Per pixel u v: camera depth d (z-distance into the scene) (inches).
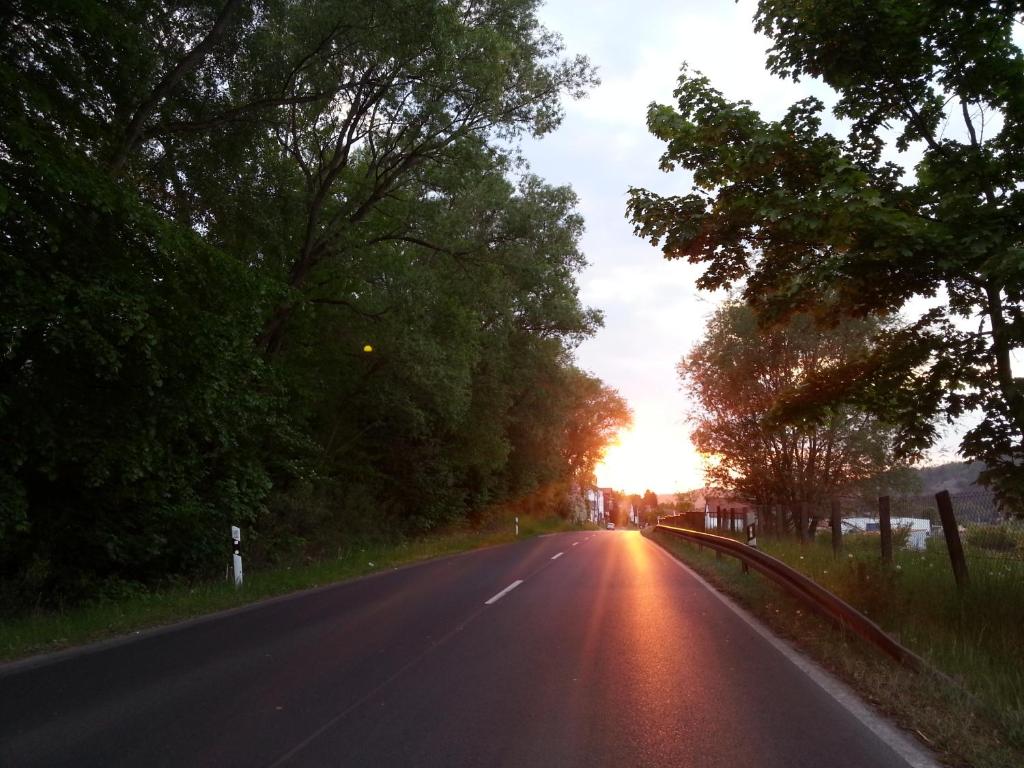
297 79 699.4
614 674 281.6
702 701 244.7
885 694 240.7
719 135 360.2
